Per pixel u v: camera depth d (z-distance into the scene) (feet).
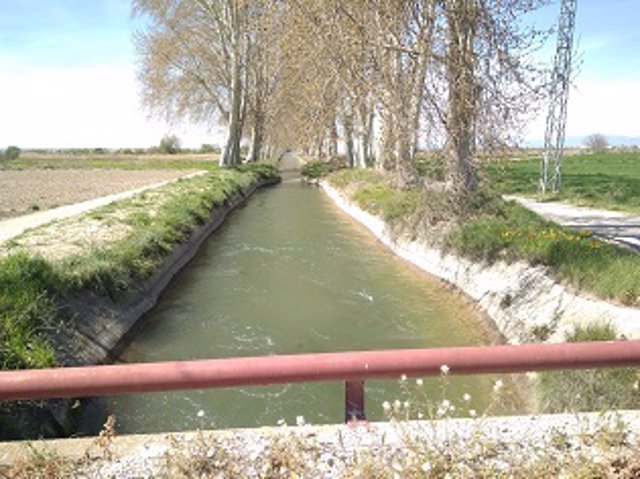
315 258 54.34
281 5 62.54
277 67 126.31
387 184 78.07
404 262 51.34
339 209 93.50
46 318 25.89
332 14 53.47
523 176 106.73
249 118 167.32
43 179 126.31
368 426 12.57
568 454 11.78
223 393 25.11
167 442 12.75
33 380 11.16
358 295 41.32
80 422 22.58
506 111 45.57
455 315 36.32
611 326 24.35
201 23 134.31
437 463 11.16
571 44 67.00
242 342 31.89
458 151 47.65
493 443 12.12
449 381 25.67
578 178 103.19
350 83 65.00
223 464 11.62
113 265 35.01
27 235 43.88
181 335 32.96
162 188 84.43
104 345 28.84
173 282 44.21
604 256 30.71
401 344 31.37
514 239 37.37
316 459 11.81
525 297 31.81
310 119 87.86
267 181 147.84
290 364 11.51
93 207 67.41
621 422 12.50
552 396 21.24
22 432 18.81
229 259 53.93
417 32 46.73
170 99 143.02
